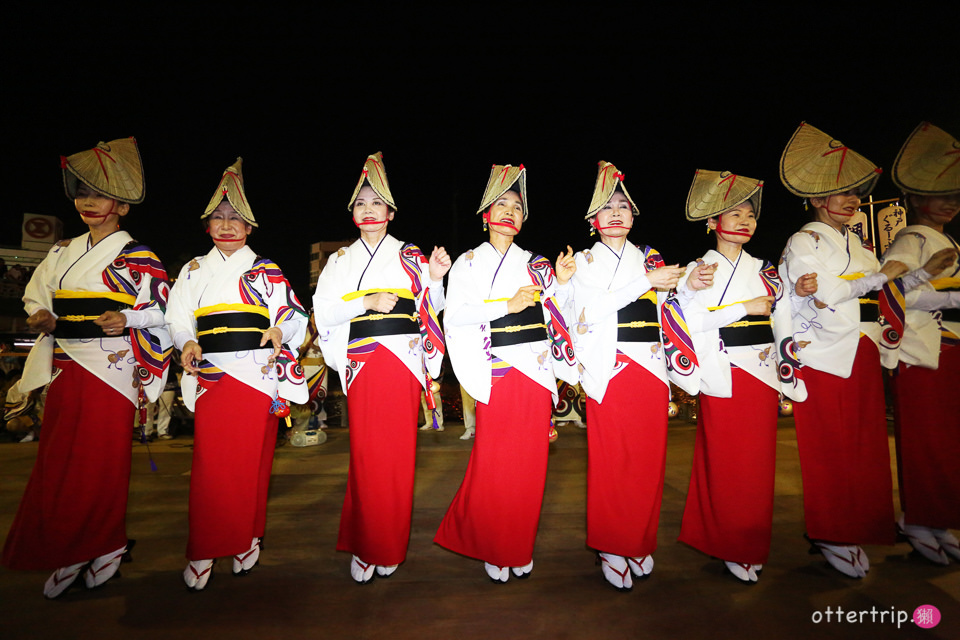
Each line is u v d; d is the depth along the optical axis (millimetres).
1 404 7719
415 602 2346
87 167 2525
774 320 2729
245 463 2553
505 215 2686
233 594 2432
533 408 2547
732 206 2715
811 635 2066
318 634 2078
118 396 2498
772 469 2598
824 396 2680
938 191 2887
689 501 2783
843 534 2594
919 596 2400
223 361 2568
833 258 2727
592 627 2133
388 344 2584
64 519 2373
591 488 2566
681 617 2211
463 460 5645
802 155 2891
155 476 4922
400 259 2721
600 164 2812
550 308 2662
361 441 2559
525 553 2518
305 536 3227
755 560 2516
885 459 2656
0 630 2111
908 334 2857
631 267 2656
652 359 2574
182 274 2725
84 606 2316
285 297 2770
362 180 2746
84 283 2494
